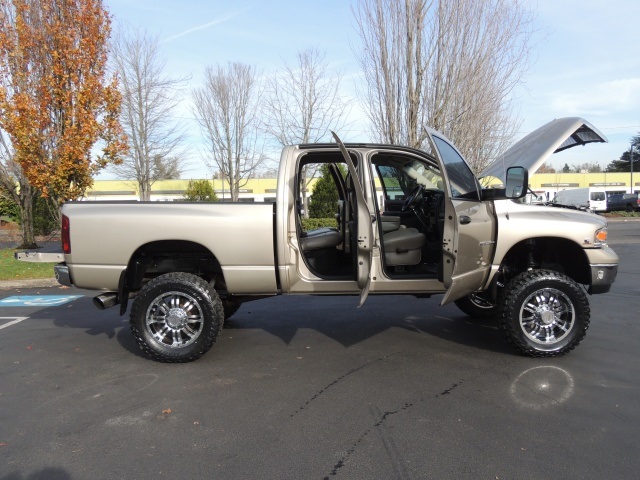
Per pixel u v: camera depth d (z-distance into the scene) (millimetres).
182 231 4812
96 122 12273
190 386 4336
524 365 4719
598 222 4938
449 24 10539
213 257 5191
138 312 4820
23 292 9391
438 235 5246
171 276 4855
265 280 4898
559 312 4852
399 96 11180
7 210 19547
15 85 12797
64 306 7910
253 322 6523
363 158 4910
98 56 12633
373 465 3027
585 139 6227
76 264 4867
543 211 4949
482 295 6344
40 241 18500
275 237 4848
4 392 4270
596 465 2986
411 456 3121
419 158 5133
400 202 6066
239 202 4898
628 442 3252
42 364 4988
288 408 3859
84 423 3654
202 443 3332
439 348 5285
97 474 2980
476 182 4938
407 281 4898
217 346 5500
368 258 4531
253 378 4504
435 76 10836
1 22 13031
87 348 5512
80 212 4875
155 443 3344
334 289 4957
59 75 12195
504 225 4832
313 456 3146
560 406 3803
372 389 4203
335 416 3703
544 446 3213
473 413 3709
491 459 3070
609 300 7516
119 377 4586
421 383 4316
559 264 5352
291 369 4727
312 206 18828
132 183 29875
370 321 6480
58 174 12266
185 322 4902
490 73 10836
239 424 3602
